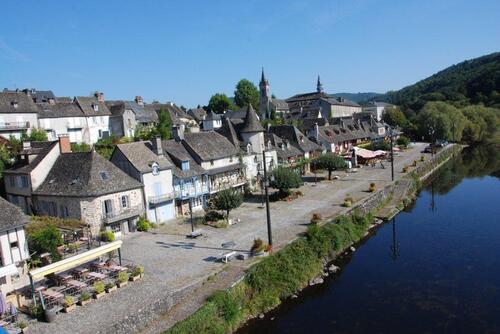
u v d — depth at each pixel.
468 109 132.75
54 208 42.41
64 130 72.38
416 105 189.50
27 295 27.58
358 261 37.38
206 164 53.78
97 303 26.38
